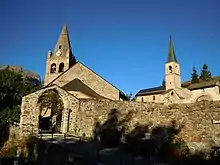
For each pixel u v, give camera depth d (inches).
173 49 2586.1
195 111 840.9
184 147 749.3
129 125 944.9
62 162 694.5
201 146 763.4
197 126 816.3
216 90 1936.5
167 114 893.2
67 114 1115.3
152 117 919.7
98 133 1004.6
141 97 2496.3
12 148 995.3
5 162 884.0
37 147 879.1
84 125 1070.4
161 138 832.9
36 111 1119.0
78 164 635.5
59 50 2089.1
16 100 1418.6
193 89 2058.3
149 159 709.3
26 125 1091.3
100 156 708.7
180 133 832.3
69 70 1679.4
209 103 827.4
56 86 1147.3
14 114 1244.5
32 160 859.4
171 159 716.0
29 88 1569.9
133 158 713.6
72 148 759.7
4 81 1414.9
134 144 845.2
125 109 997.2
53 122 1224.8
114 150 813.2
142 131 898.1
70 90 1407.5
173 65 2476.6
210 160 674.2
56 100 1155.9
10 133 1115.3
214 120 794.8
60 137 987.9
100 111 1050.7
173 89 2057.1
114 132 954.1
